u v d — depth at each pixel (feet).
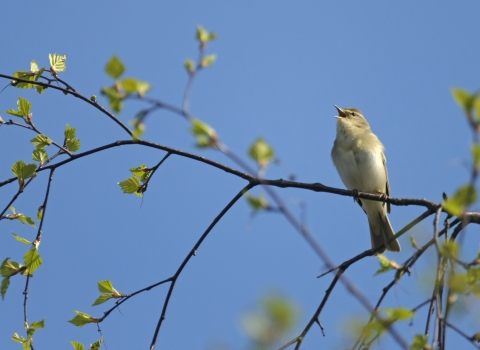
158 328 30.63
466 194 18.75
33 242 30.89
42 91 34.50
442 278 23.21
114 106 21.48
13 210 31.53
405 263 24.49
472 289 21.48
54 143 33.65
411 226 31.68
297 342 26.89
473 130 17.28
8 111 33.35
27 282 29.96
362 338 20.75
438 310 21.40
